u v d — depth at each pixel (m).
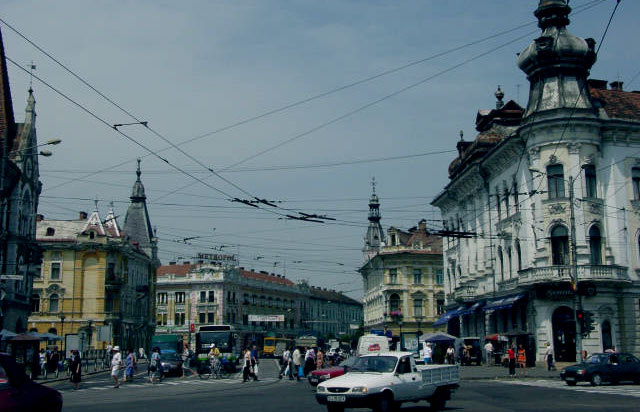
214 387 33.69
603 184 43.78
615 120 43.72
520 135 44.97
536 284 42.34
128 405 22.84
